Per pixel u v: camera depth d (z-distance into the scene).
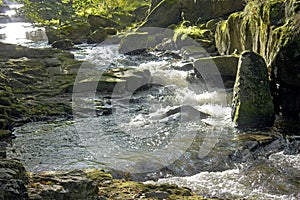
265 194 4.64
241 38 11.14
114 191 3.72
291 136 6.59
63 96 9.94
